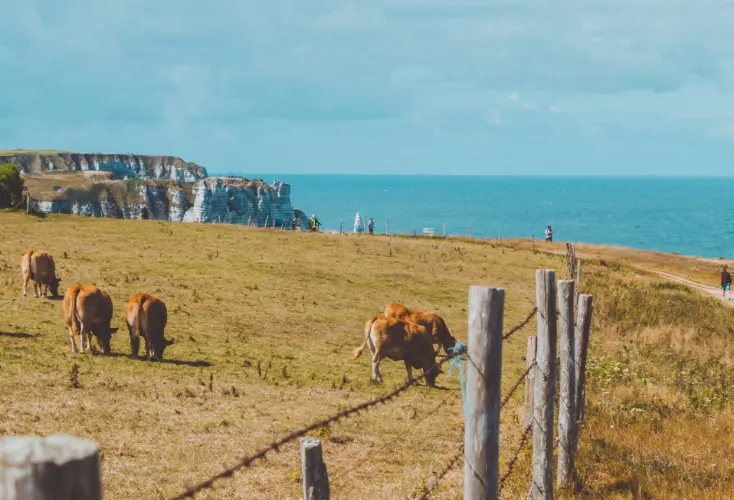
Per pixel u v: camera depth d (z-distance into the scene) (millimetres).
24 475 1822
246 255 40031
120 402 14586
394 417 15789
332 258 42031
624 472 10570
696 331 33531
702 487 10039
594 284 42562
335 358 22484
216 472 11125
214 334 23812
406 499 10164
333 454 12648
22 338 19797
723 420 14969
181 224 50250
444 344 22969
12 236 39531
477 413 5523
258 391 17000
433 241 54344
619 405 16109
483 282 40312
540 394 8375
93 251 37062
